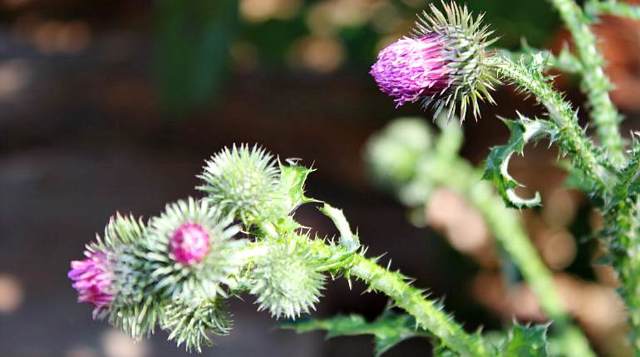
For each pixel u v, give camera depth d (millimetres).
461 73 297
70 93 1152
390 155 517
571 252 718
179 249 284
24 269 827
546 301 406
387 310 350
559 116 303
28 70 1226
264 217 298
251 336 715
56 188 978
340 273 304
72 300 777
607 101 336
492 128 798
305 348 711
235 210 299
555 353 402
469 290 720
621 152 332
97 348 699
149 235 292
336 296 848
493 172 296
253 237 324
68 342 710
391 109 967
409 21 764
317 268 294
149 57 1214
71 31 1450
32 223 902
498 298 710
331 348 819
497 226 446
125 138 1093
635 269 311
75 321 743
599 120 335
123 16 1479
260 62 1020
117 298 290
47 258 848
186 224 288
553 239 729
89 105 1143
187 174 1012
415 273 827
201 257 284
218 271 286
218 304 302
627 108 749
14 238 877
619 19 702
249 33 898
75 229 896
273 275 290
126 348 698
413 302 305
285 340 715
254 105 1045
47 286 800
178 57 803
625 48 717
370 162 550
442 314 308
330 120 1007
